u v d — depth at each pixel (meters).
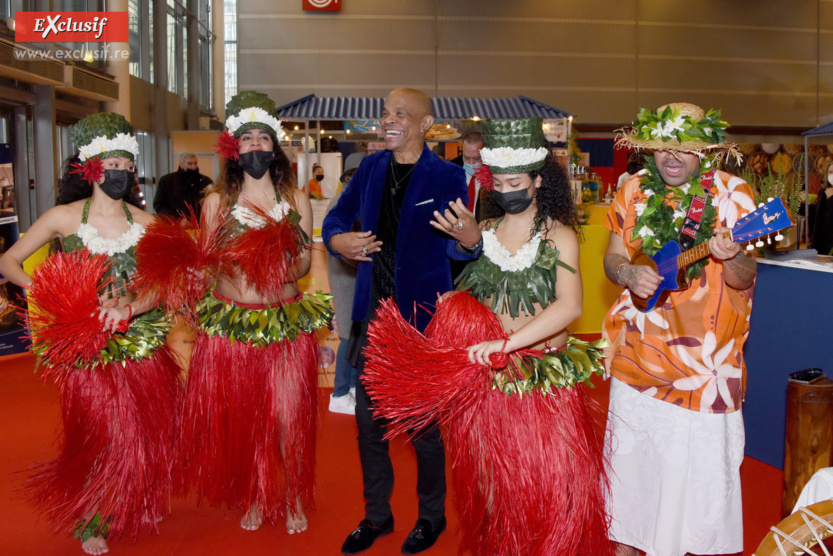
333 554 2.66
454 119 7.66
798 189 3.55
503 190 2.10
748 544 2.65
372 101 8.31
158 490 2.75
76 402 2.63
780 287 3.34
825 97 17.78
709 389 2.17
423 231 2.54
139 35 13.52
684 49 17.19
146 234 2.64
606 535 2.12
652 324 2.23
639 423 2.26
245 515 2.87
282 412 2.74
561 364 2.07
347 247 2.51
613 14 16.92
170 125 14.74
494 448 2.06
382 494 2.73
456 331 2.13
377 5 16.31
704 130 2.06
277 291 2.69
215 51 19.70
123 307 2.63
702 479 2.18
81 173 2.69
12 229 5.99
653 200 2.20
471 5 16.53
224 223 2.73
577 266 2.10
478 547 2.19
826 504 1.51
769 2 17.31
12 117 9.19
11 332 6.00
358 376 2.67
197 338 2.78
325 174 8.98
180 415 2.82
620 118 17.16
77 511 2.61
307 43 16.28
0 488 3.29
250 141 2.69
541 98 16.86
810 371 2.73
